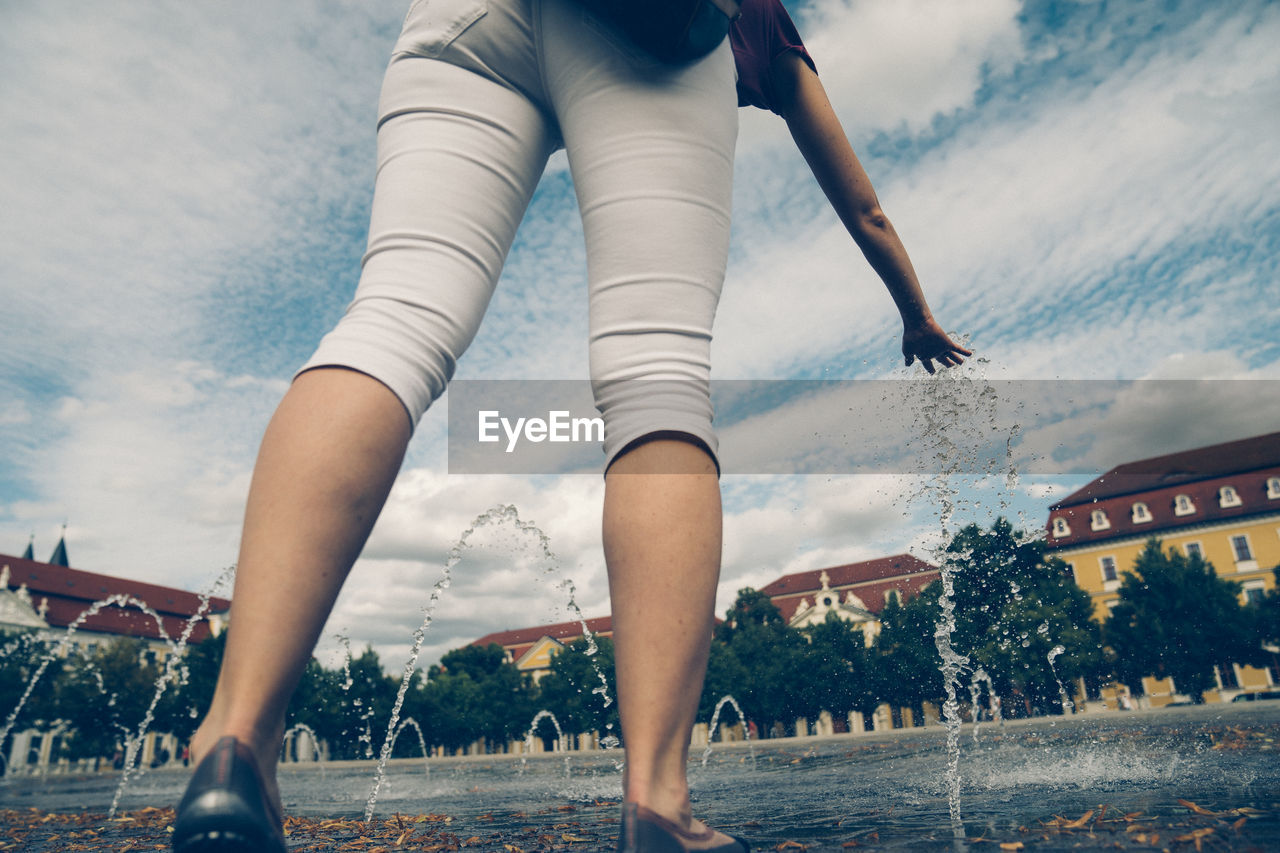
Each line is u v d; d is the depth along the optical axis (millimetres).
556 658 49625
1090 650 31250
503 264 932
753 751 8422
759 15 1128
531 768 7781
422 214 852
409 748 47000
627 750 716
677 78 895
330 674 41719
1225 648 37531
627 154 877
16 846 1975
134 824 2664
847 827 1294
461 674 54031
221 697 631
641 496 768
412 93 912
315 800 3936
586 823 1765
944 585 2207
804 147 1218
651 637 729
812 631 41562
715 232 911
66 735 46750
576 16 885
